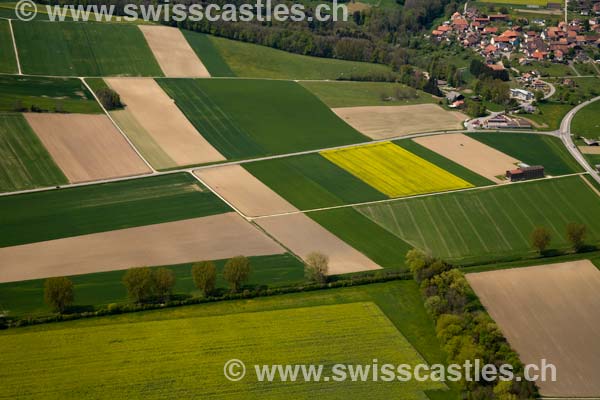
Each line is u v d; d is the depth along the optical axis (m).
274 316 153.00
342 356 140.50
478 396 128.12
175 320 150.88
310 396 129.38
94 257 175.25
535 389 132.88
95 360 137.75
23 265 171.12
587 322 155.62
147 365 136.38
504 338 148.00
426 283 162.25
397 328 150.25
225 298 158.88
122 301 157.00
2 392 129.00
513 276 172.75
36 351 140.12
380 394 130.38
